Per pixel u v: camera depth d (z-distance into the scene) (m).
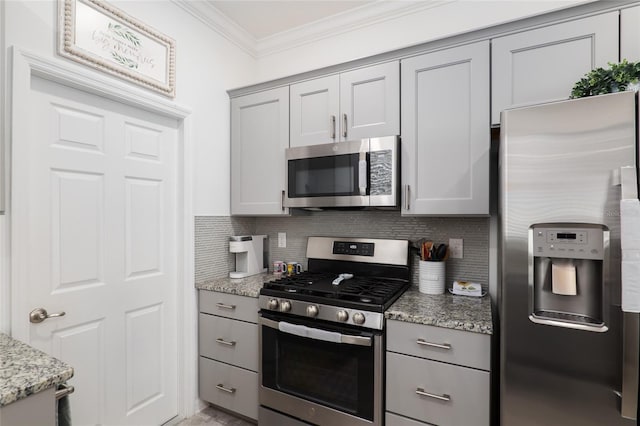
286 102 2.15
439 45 1.68
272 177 2.21
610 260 1.05
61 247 1.50
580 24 1.39
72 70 1.46
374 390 1.50
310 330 1.62
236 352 1.96
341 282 1.92
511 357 1.20
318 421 1.65
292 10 2.25
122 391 1.76
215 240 2.27
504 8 1.89
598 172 1.07
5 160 1.26
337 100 1.96
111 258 1.71
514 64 1.52
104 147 1.67
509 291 1.20
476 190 1.60
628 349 1.01
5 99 1.26
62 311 1.50
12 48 1.27
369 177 1.81
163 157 1.99
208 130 2.22
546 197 1.14
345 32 2.37
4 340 1.10
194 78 2.12
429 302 1.66
